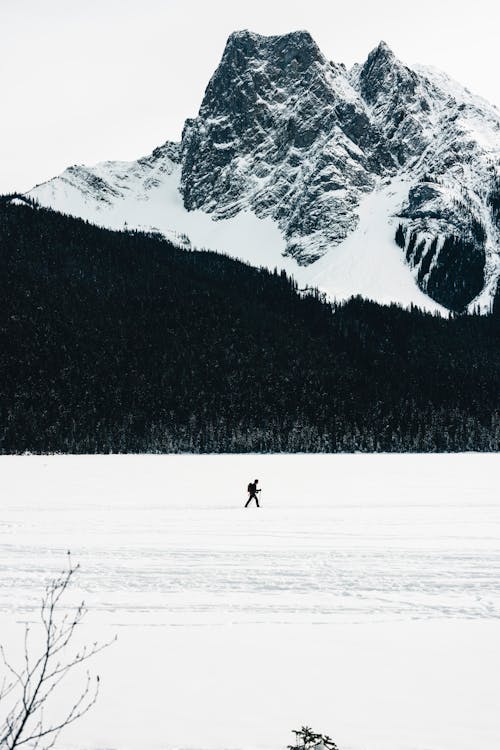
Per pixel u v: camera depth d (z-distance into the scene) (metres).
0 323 174.25
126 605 15.98
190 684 11.26
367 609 15.71
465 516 32.72
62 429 143.00
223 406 157.88
